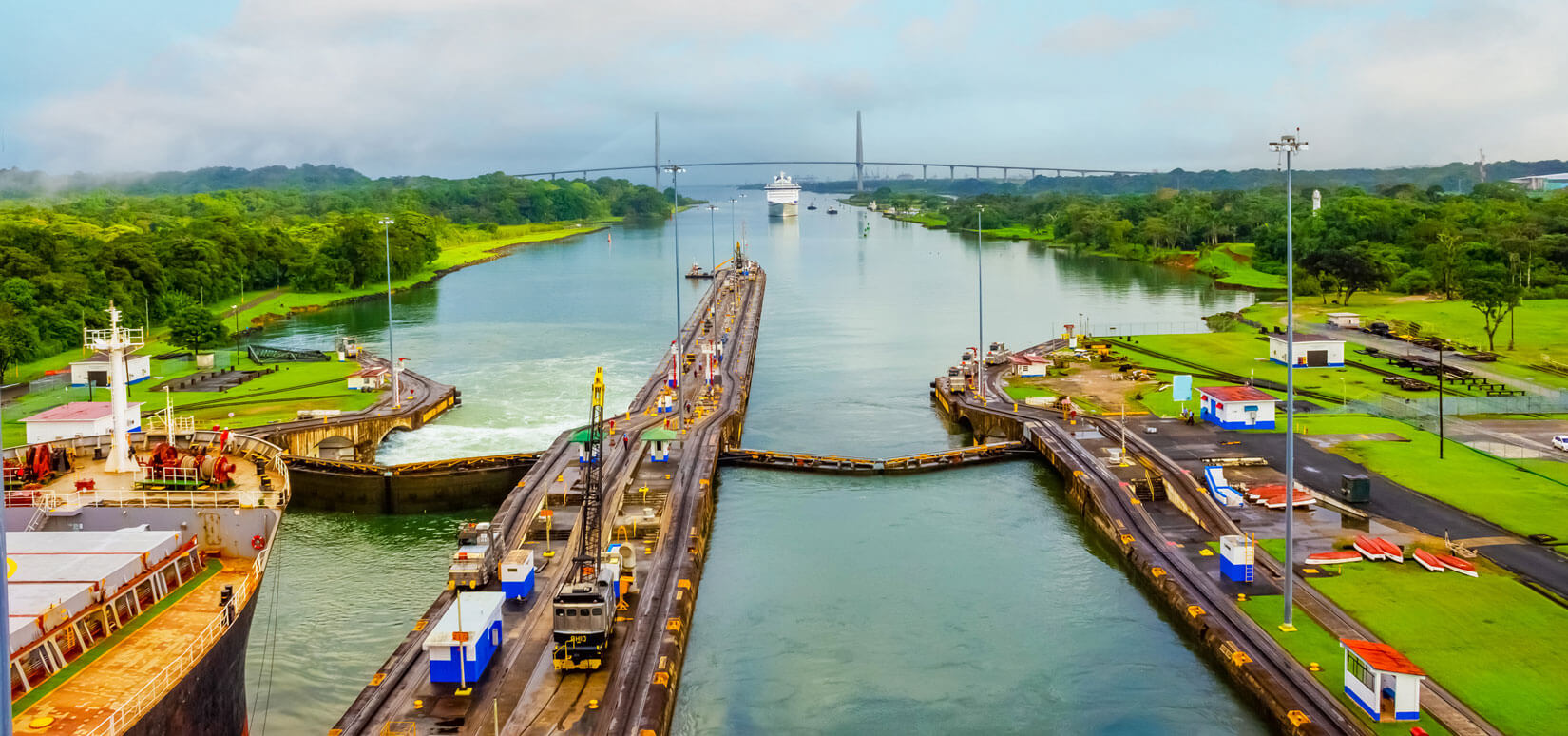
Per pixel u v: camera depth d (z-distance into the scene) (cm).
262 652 6925
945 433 12975
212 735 5472
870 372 16888
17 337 15662
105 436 8888
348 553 8906
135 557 5809
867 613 7594
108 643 5488
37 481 7562
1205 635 6681
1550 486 9181
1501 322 18450
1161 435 11256
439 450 11812
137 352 17275
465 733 5241
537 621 6569
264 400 13212
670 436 9969
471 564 7088
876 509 9869
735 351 17300
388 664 6006
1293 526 8331
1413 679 5322
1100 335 19000
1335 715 5472
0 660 3209
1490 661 5969
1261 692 5872
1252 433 11275
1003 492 10331
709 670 6744
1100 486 9469
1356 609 6731
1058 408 12656
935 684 6556
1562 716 5347
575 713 5447
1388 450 10462
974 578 8212
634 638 6356
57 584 5447
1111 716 6112
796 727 6069
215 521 6706
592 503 7575
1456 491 9069
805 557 8675
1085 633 7206
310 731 6012
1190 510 8800
